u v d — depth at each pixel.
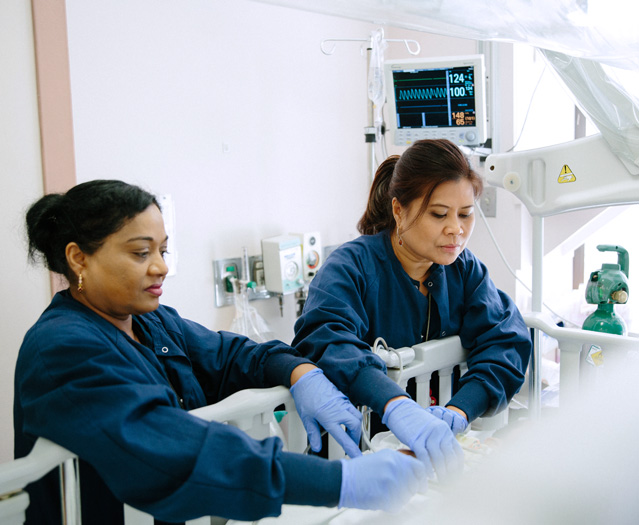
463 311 1.42
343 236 2.65
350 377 1.09
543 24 1.19
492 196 2.47
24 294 1.76
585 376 1.47
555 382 2.14
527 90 2.41
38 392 0.82
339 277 1.28
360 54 2.54
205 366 1.20
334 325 1.18
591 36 1.20
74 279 0.98
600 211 2.45
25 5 1.70
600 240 2.54
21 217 1.73
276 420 1.63
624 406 0.64
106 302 0.97
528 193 1.65
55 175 1.78
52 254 0.97
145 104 1.98
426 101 2.20
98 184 0.94
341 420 1.01
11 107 1.70
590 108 1.45
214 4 2.12
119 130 1.93
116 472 0.77
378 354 1.18
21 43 1.70
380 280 1.36
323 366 1.12
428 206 1.19
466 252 1.47
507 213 2.44
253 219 2.32
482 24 1.23
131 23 1.93
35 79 1.73
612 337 1.31
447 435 0.98
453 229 1.19
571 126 2.53
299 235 2.36
